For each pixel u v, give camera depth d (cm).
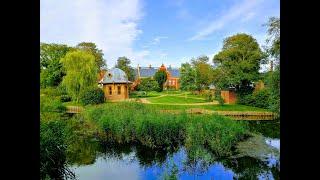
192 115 1398
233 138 1159
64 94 1988
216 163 984
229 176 880
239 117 1608
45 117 727
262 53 1877
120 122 1290
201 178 877
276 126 1412
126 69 2575
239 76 1914
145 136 1226
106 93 2225
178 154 1093
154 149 1190
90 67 2080
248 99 1783
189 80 2186
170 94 2277
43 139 610
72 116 1519
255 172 900
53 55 2230
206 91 2091
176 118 1274
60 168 653
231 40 2009
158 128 1222
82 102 1895
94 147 1191
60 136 682
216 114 1477
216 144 1080
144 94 2397
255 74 1891
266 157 1008
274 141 1191
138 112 1486
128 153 1148
